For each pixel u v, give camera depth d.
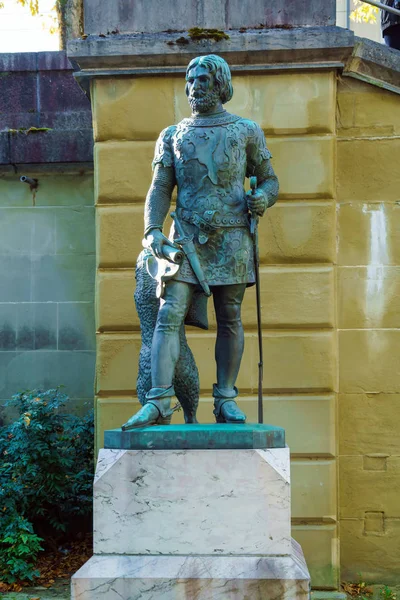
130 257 8.40
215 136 5.47
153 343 5.39
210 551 4.87
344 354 8.51
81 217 10.06
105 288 8.41
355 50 8.37
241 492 4.89
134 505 4.92
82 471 8.91
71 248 10.05
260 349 5.86
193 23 8.51
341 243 8.56
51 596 7.61
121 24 8.55
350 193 8.58
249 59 8.37
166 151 5.59
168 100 8.48
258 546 4.86
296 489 8.15
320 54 8.30
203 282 5.34
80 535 9.16
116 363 8.35
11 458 8.89
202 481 4.91
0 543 8.27
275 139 8.40
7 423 9.85
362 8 15.55
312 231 8.33
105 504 4.93
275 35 8.25
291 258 8.32
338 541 8.18
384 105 8.60
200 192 5.44
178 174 5.51
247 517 4.88
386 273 8.54
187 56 8.36
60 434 9.31
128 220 8.43
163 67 8.45
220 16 8.49
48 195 10.09
